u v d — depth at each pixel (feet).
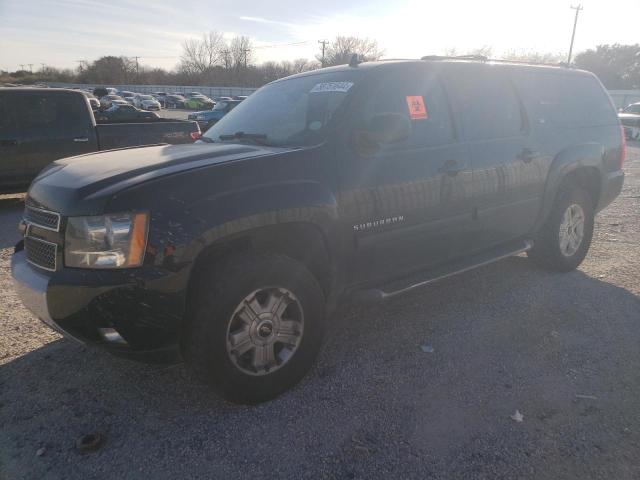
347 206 10.81
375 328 13.32
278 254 9.97
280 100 13.26
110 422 9.58
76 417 9.73
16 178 28.45
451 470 8.28
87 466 8.44
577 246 17.16
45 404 10.14
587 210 17.19
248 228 9.44
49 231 9.26
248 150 10.72
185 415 9.78
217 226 9.05
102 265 8.66
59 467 8.42
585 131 16.89
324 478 8.15
